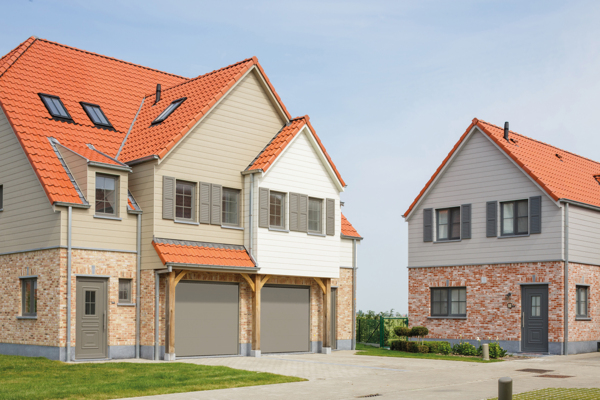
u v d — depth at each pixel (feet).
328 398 40.42
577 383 49.19
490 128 85.71
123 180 63.57
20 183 64.03
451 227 87.66
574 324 76.79
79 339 59.88
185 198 66.69
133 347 63.31
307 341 76.43
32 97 68.95
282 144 71.82
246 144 72.33
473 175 85.30
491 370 57.67
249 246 69.67
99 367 54.08
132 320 63.46
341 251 84.02
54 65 75.31
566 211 76.95
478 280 83.20
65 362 57.57
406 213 91.25
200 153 67.87
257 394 41.86
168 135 66.39
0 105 66.59
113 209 63.16
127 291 63.77
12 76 69.67
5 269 65.31
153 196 63.72
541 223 78.28
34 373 50.29
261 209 69.97
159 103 77.25
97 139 69.51
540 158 86.43
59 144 64.39
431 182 88.99
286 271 71.61
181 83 79.51
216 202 68.74
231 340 68.54
